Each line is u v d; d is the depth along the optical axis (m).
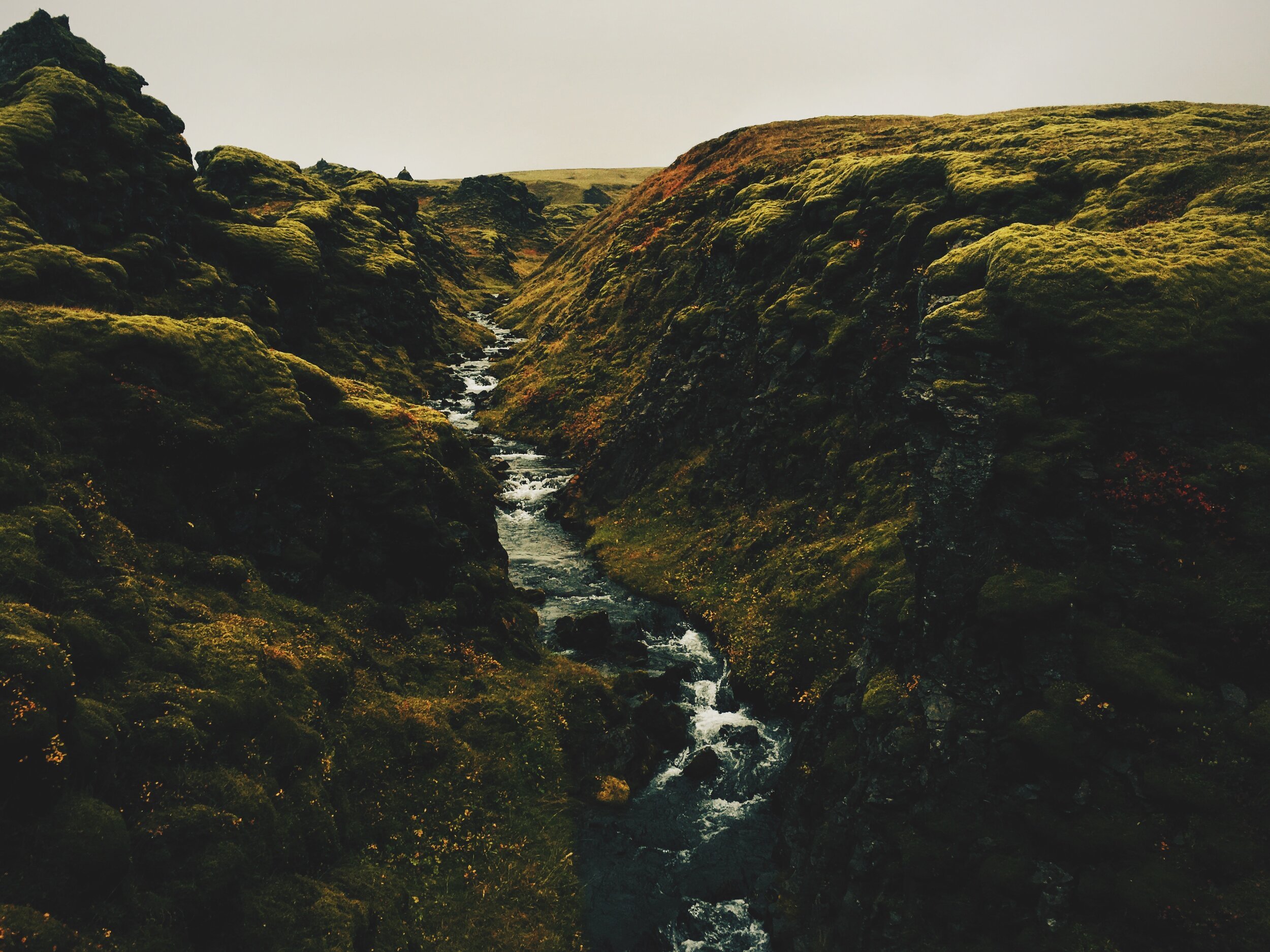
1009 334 22.14
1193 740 15.20
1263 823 13.79
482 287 153.88
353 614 26.14
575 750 25.25
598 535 44.72
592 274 90.25
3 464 19.30
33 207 40.81
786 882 19.83
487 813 21.70
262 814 16.28
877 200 41.25
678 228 75.31
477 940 17.69
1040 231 25.03
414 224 145.50
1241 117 39.16
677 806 23.41
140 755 15.45
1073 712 16.48
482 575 31.52
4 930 10.84
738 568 35.88
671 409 47.62
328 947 14.82
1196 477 17.95
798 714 27.34
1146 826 14.73
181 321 28.50
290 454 27.58
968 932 15.46
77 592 17.84
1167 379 19.36
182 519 23.61
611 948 18.25
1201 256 21.95
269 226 69.19
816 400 37.97
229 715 17.61
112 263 37.91
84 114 47.81
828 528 33.53
